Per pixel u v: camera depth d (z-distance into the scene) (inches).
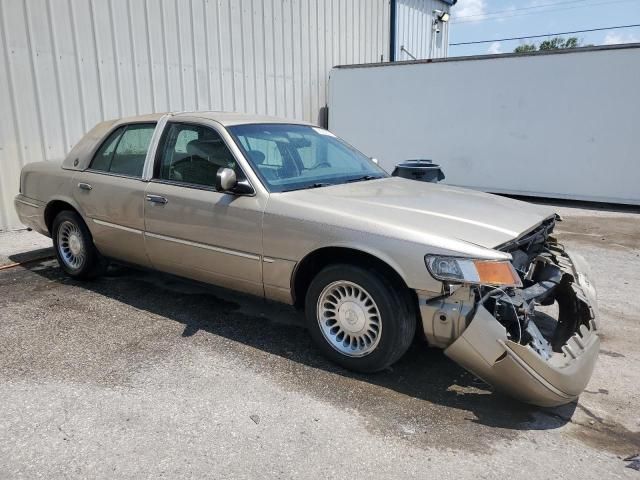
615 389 133.8
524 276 140.9
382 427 115.8
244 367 142.0
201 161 163.9
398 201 145.8
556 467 103.1
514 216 143.2
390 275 130.6
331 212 136.8
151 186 173.5
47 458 104.0
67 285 208.4
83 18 318.0
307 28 486.3
